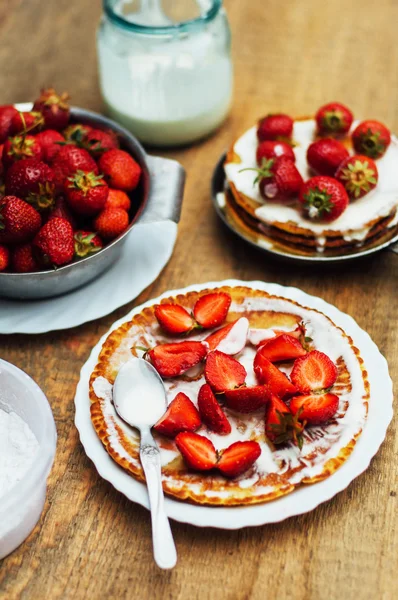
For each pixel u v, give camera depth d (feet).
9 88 3.53
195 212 3.11
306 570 2.36
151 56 3.18
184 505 2.38
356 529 2.42
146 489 2.41
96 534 2.43
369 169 2.86
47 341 2.78
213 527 2.38
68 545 2.41
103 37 3.27
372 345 2.65
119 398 2.53
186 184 3.20
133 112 3.27
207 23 3.20
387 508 2.45
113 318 2.84
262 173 2.86
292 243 2.89
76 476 2.52
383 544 2.40
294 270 2.94
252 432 2.49
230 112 3.46
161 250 2.94
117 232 2.84
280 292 2.79
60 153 2.84
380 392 2.56
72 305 2.81
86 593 2.35
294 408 2.48
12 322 2.77
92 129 3.06
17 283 2.72
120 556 2.39
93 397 2.54
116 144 3.01
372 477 2.49
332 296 2.87
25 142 2.86
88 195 2.76
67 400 2.65
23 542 2.42
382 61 3.64
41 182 2.75
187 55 3.18
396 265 2.95
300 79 3.58
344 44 3.72
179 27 3.16
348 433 2.47
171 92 3.20
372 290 2.89
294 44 3.73
